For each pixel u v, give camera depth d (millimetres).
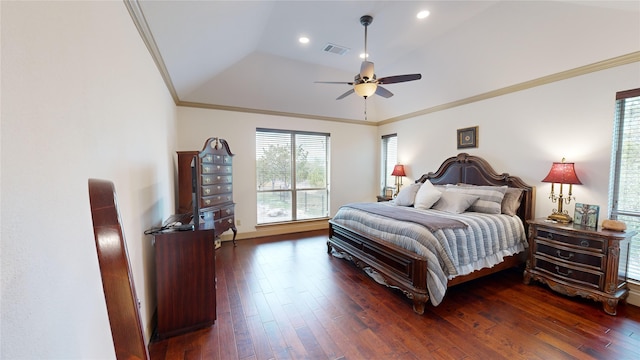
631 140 2523
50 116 781
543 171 3160
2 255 566
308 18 2883
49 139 772
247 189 4707
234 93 4285
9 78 606
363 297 2625
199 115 4273
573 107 2869
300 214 5301
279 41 3418
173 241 1995
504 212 3213
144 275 1936
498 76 3414
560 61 2836
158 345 1909
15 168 619
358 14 2820
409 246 2506
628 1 2090
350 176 5730
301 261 3629
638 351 1830
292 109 4918
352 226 3428
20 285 621
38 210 705
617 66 2531
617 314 2289
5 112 589
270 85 4328
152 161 2285
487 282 2986
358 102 5254
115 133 1389
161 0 1705
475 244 2637
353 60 4008
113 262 614
